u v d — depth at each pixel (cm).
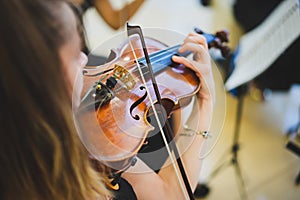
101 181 67
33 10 48
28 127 51
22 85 48
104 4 147
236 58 142
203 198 169
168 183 78
